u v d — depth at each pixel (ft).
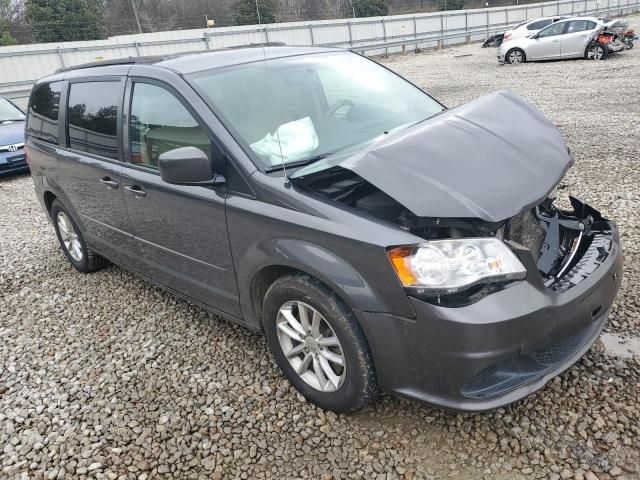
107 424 9.47
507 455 7.84
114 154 12.17
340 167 7.84
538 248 8.71
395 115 11.30
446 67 63.62
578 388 8.92
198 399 9.84
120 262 13.61
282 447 8.50
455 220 7.30
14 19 98.32
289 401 9.49
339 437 8.55
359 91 11.67
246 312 9.92
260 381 10.12
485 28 111.14
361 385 8.21
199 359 11.07
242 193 9.06
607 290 8.43
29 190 28.19
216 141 9.37
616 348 9.80
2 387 10.91
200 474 8.18
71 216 14.97
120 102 11.82
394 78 12.78
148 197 11.03
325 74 11.66
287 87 10.82
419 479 7.63
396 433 8.49
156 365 11.04
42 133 15.53
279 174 8.93
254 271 9.12
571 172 20.31
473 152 8.16
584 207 9.99
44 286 15.71
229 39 78.48
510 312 7.09
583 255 8.79
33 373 11.32
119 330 12.66
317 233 7.97
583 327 8.00
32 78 66.49
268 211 8.58
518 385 7.55
